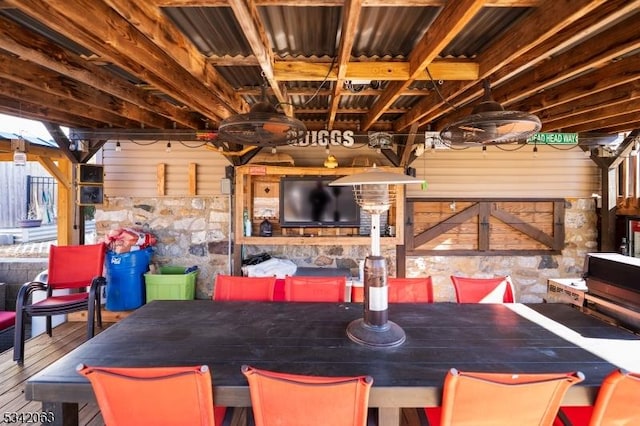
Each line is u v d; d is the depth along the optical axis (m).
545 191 4.60
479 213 4.59
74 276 3.70
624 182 4.43
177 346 1.75
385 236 4.27
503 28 1.94
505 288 2.64
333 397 1.18
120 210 4.52
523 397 1.21
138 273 4.12
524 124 1.95
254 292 2.65
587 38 1.99
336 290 2.64
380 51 2.25
